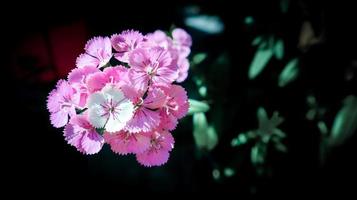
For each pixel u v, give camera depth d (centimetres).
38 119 75
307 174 63
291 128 59
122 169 74
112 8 84
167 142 40
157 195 72
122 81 38
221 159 66
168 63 39
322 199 63
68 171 73
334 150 57
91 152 38
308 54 56
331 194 63
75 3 75
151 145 40
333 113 56
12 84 71
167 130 40
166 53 39
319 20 56
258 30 61
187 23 94
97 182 72
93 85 38
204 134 55
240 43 65
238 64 63
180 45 48
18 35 69
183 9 94
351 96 52
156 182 73
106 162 75
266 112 59
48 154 74
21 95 72
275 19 59
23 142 74
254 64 56
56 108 39
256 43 58
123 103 38
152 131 39
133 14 88
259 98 59
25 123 75
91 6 79
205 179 73
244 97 59
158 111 39
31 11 70
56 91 40
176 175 74
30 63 68
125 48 41
